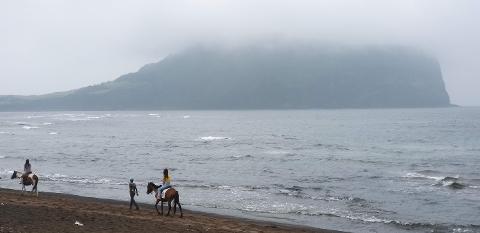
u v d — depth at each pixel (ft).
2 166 159.43
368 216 90.79
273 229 72.74
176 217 75.66
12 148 234.17
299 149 245.65
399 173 154.81
